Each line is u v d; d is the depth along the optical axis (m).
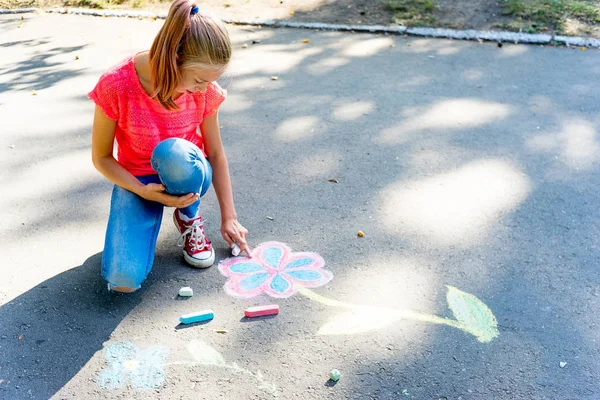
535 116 3.83
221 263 2.52
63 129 3.91
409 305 2.26
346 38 5.45
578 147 3.43
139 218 2.27
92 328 2.16
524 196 2.96
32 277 2.43
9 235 2.73
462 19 5.58
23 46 5.77
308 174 3.23
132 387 1.91
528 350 2.04
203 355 2.04
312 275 2.43
